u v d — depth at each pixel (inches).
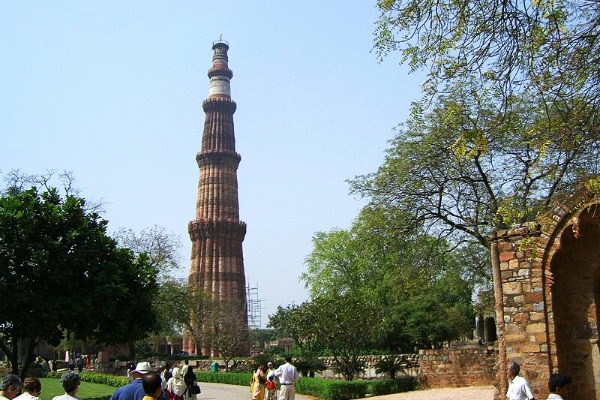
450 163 1056.2
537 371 562.9
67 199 942.4
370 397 1125.7
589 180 448.8
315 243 2455.7
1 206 899.4
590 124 435.2
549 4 367.2
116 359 2427.4
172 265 2268.7
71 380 342.3
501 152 960.3
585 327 571.5
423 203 1106.1
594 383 560.4
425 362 1251.2
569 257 582.6
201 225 3235.7
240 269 3248.0
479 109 765.3
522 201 661.9
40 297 867.4
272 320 2388.0
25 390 360.5
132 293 979.3
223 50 3681.1
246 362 2252.7
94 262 922.7
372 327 1391.5
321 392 1165.7
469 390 1087.6
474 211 1096.8
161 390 308.5
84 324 941.2
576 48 412.5
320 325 1378.0
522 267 587.2
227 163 3400.6
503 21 410.9
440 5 420.8
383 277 2081.7
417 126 1047.6
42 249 876.0
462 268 1376.7
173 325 2628.0
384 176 1099.3
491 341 1369.3
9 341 973.8
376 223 1113.4
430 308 2078.0
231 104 3540.8
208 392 1400.1
